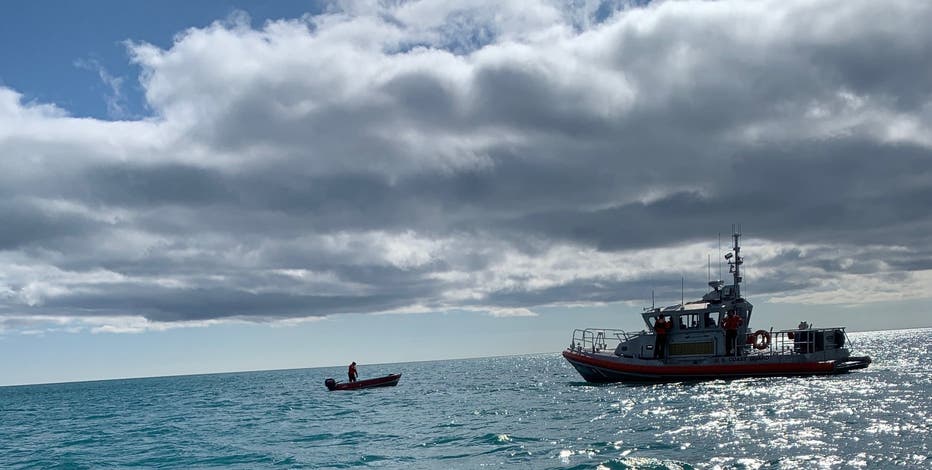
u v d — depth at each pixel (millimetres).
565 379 81250
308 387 98688
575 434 30406
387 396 64312
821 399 39625
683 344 52594
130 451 33406
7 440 43000
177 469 27266
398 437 32781
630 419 34531
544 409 42375
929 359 84438
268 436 36250
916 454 22969
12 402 106750
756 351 52656
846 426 29250
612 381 56250
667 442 27016
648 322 53719
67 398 111938
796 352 51938
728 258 52250
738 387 48562
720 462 22750
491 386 73375
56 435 44344
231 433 38844
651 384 54625
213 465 27672
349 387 77812
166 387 143250
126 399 95000
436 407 48906
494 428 34125
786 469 21453
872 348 137250
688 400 41906
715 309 51562
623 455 24703
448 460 25766
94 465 29547
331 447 30766
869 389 44906
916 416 31641
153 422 50312
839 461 22344
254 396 79188
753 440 26594
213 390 108312
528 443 28609
